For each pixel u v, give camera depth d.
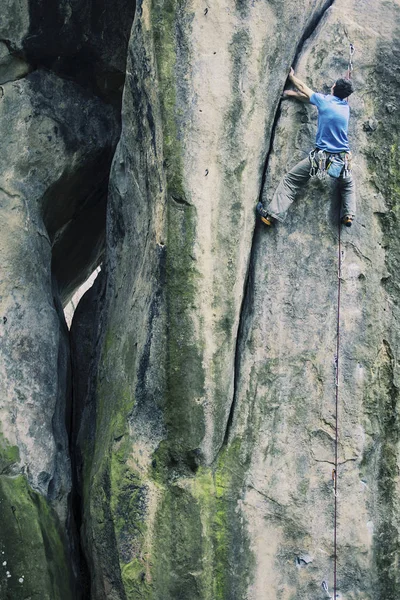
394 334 10.91
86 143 12.48
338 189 10.84
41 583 10.73
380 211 11.02
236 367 10.72
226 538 10.32
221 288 10.44
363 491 10.62
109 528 10.66
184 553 10.24
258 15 10.58
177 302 10.37
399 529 10.68
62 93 12.40
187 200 10.33
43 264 12.10
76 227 13.38
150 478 10.47
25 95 12.18
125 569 10.39
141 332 10.70
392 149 11.09
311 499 10.52
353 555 10.51
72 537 11.52
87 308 12.89
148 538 10.36
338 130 10.43
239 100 10.50
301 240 10.84
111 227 12.09
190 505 10.29
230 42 10.48
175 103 10.36
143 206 11.00
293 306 10.77
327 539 10.48
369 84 11.12
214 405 10.41
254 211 10.77
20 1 11.98
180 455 10.44
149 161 10.70
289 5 10.73
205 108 10.38
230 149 10.48
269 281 10.80
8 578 10.67
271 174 10.88
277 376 10.66
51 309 11.97
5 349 11.48
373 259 10.95
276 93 10.86
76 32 12.09
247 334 10.74
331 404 10.66
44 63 12.28
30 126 12.16
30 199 12.06
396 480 10.74
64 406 12.06
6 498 10.86
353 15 11.23
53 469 11.35
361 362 10.78
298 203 10.86
